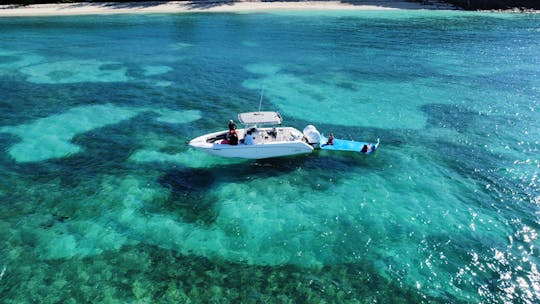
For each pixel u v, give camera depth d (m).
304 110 29.47
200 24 60.53
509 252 15.50
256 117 21.30
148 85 34.31
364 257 15.27
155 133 25.36
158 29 56.75
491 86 34.31
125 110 28.89
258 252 15.45
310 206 18.28
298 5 75.94
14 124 26.11
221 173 20.86
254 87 34.22
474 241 16.09
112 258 14.96
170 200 18.52
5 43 47.84
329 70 39.22
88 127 25.97
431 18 65.19
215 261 14.96
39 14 65.69
